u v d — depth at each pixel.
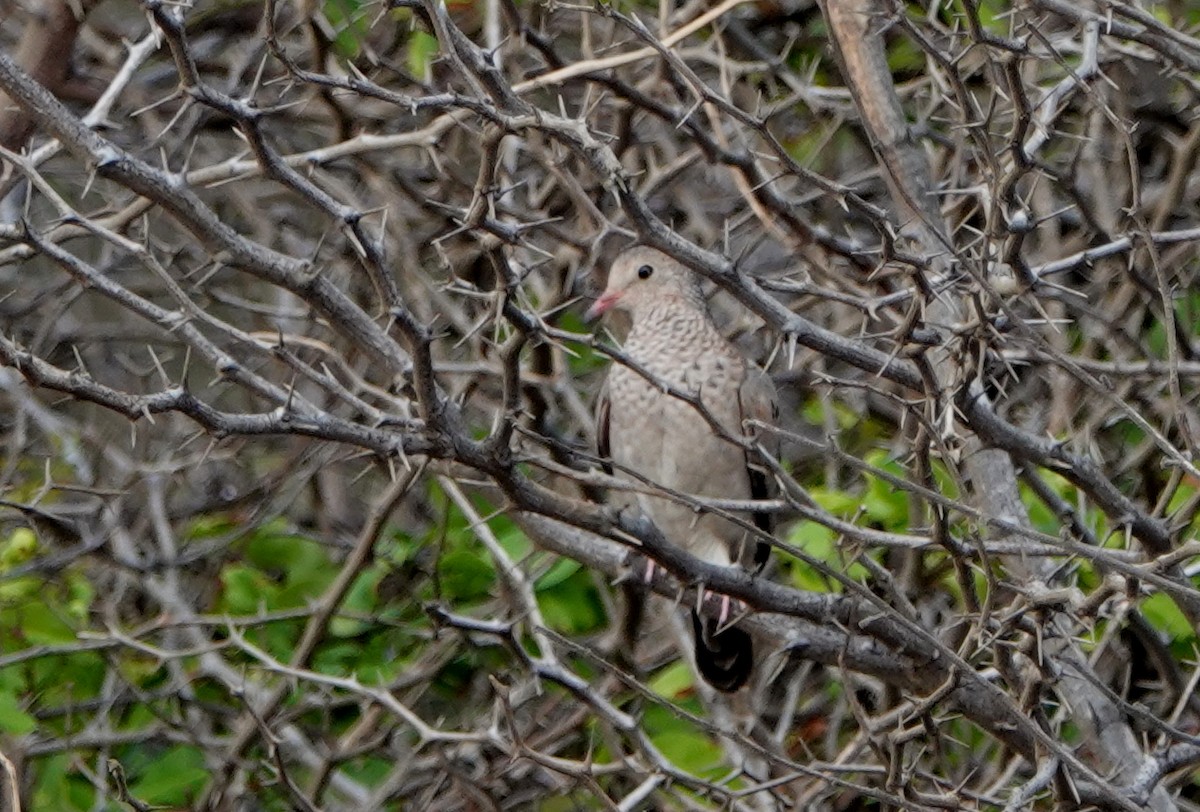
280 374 12.04
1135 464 10.16
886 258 7.00
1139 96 11.41
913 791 7.30
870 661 8.31
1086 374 6.93
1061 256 10.88
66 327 13.27
